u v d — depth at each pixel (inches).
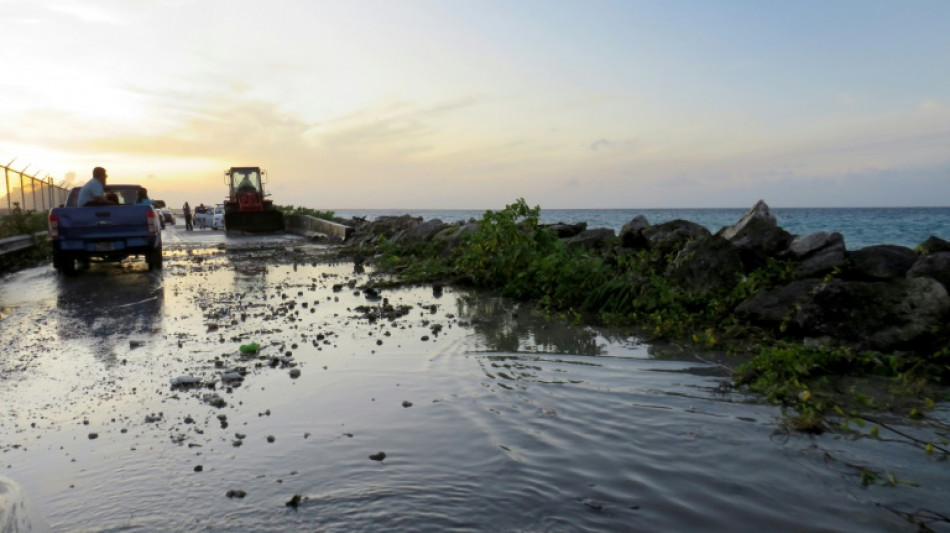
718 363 218.8
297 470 139.2
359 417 173.3
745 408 171.2
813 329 225.3
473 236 457.7
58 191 1366.9
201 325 316.5
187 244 980.6
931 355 196.4
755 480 128.0
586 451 145.2
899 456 137.3
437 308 351.6
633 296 313.6
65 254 573.3
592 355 235.6
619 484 128.1
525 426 162.6
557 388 194.5
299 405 185.2
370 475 135.6
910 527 108.6
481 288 426.6
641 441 149.9
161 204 1178.6
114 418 178.9
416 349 252.2
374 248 732.7
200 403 190.1
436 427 163.9
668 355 232.4
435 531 111.5
